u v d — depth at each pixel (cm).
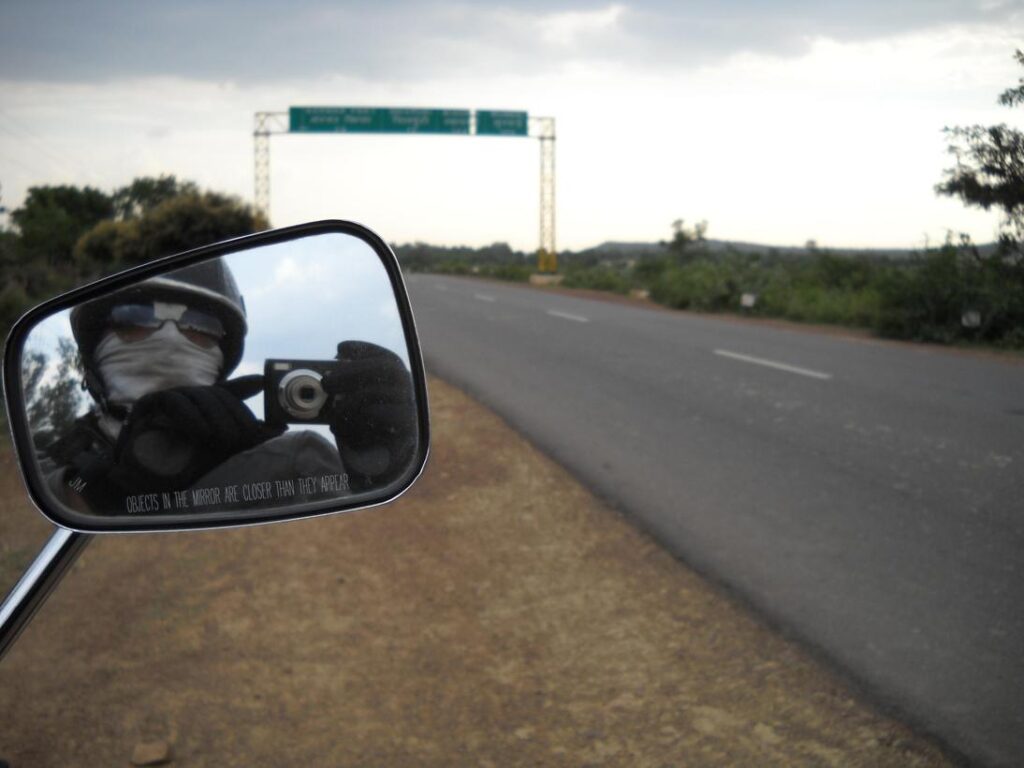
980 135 1312
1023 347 1595
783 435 848
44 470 118
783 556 528
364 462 127
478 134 5262
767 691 370
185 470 122
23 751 325
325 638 421
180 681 378
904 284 1727
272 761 322
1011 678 378
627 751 329
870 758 320
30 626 428
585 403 1024
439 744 334
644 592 478
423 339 1695
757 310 2464
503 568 512
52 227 3562
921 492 655
